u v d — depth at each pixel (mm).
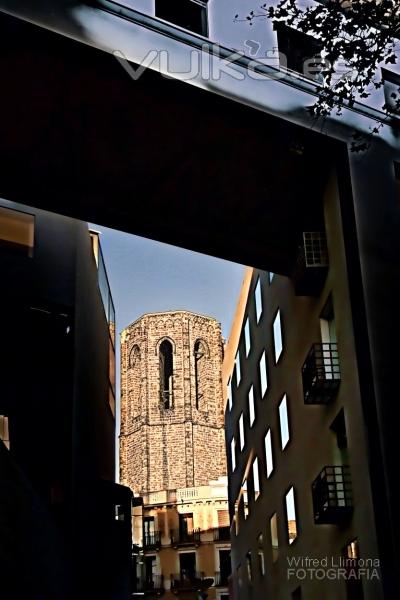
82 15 22953
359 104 27219
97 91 23703
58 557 27422
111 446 43656
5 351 30969
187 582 79500
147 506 83688
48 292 32000
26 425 30172
